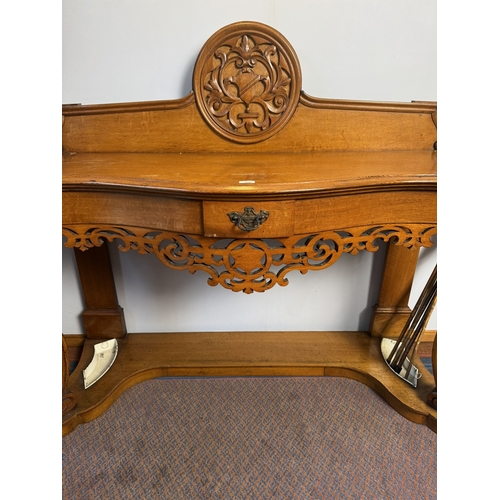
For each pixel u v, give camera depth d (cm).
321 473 84
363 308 123
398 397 99
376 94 98
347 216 70
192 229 68
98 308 117
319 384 110
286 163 79
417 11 91
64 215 71
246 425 96
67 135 89
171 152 90
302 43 93
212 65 85
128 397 105
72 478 83
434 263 116
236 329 124
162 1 89
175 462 87
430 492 80
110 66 93
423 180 67
